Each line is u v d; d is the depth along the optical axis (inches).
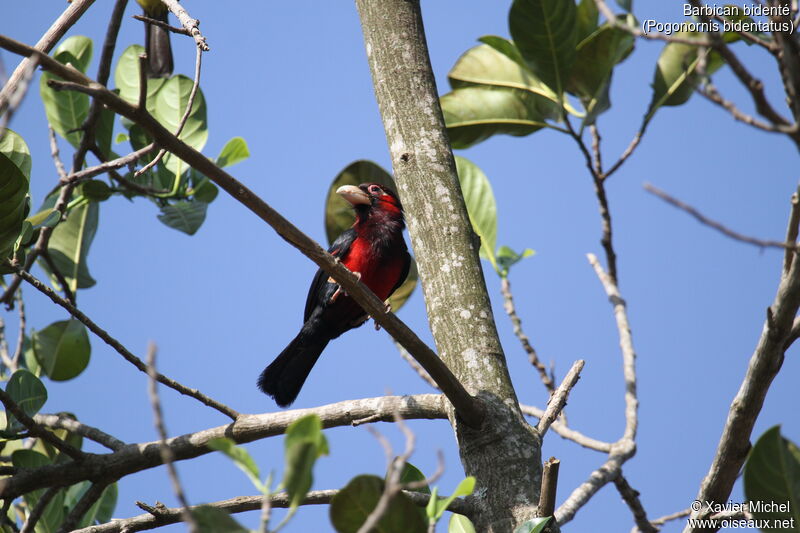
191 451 303.7
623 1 238.4
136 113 211.9
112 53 356.8
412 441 149.4
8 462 373.4
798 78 170.9
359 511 179.3
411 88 334.0
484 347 291.6
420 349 256.4
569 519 289.0
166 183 440.8
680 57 341.7
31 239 370.9
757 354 233.0
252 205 234.7
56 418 331.6
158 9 409.4
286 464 147.3
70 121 432.5
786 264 217.3
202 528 156.6
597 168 329.7
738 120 160.4
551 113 385.7
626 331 362.3
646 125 323.6
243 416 305.6
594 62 343.0
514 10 314.8
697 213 159.0
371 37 348.2
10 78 256.8
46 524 361.1
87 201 414.3
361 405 300.5
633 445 330.6
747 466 181.2
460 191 320.5
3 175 270.7
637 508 322.3
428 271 307.3
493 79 393.1
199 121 449.7
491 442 271.9
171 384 296.8
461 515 267.9
